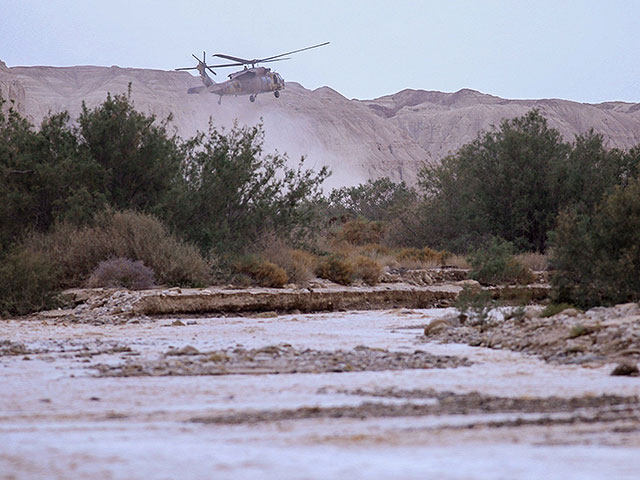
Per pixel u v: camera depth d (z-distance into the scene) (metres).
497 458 18.06
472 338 59.00
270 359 48.47
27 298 90.94
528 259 138.00
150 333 70.50
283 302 99.44
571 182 154.25
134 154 121.44
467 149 173.38
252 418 27.14
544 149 164.50
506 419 25.77
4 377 40.97
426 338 61.75
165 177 123.75
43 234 109.56
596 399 30.69
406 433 22.88
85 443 21.52
